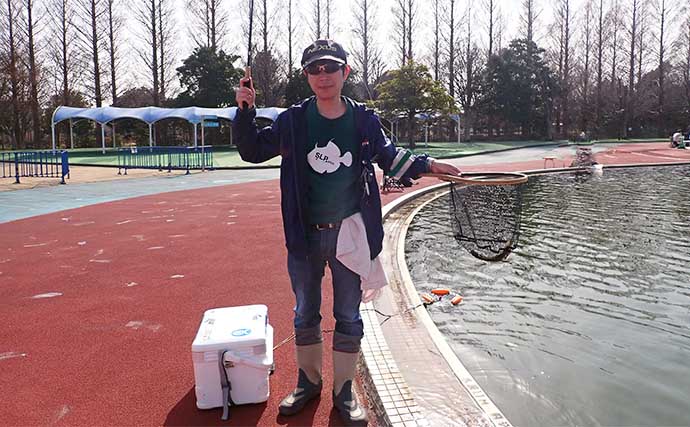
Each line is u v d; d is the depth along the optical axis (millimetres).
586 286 5023
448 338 3805
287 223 2373
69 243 6488
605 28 49750
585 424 2678
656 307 4441
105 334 3508
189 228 7516
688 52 47906
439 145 37469
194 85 38375
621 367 3312
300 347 2545
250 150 2328
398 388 2688
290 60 44844
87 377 2883
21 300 4242
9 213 8961
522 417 2748
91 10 36469
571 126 51938
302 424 2414
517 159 24688
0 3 33156
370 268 2418
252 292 4449
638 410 2809
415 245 6828
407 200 10336
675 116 49875
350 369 2473
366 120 2334
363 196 2350
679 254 6219
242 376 2508
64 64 36250
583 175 16750
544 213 9172
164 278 4895
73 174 17938
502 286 5047
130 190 12664
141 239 6730
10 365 3037
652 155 25438
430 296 4668
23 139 35781
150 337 3453
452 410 2496
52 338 3443
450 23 46625
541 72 46469
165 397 2660
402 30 46844
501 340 3762
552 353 3527
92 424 2418
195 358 2463
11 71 33312
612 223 8227
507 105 46500
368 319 3631
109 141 38906
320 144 2299
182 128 41375
